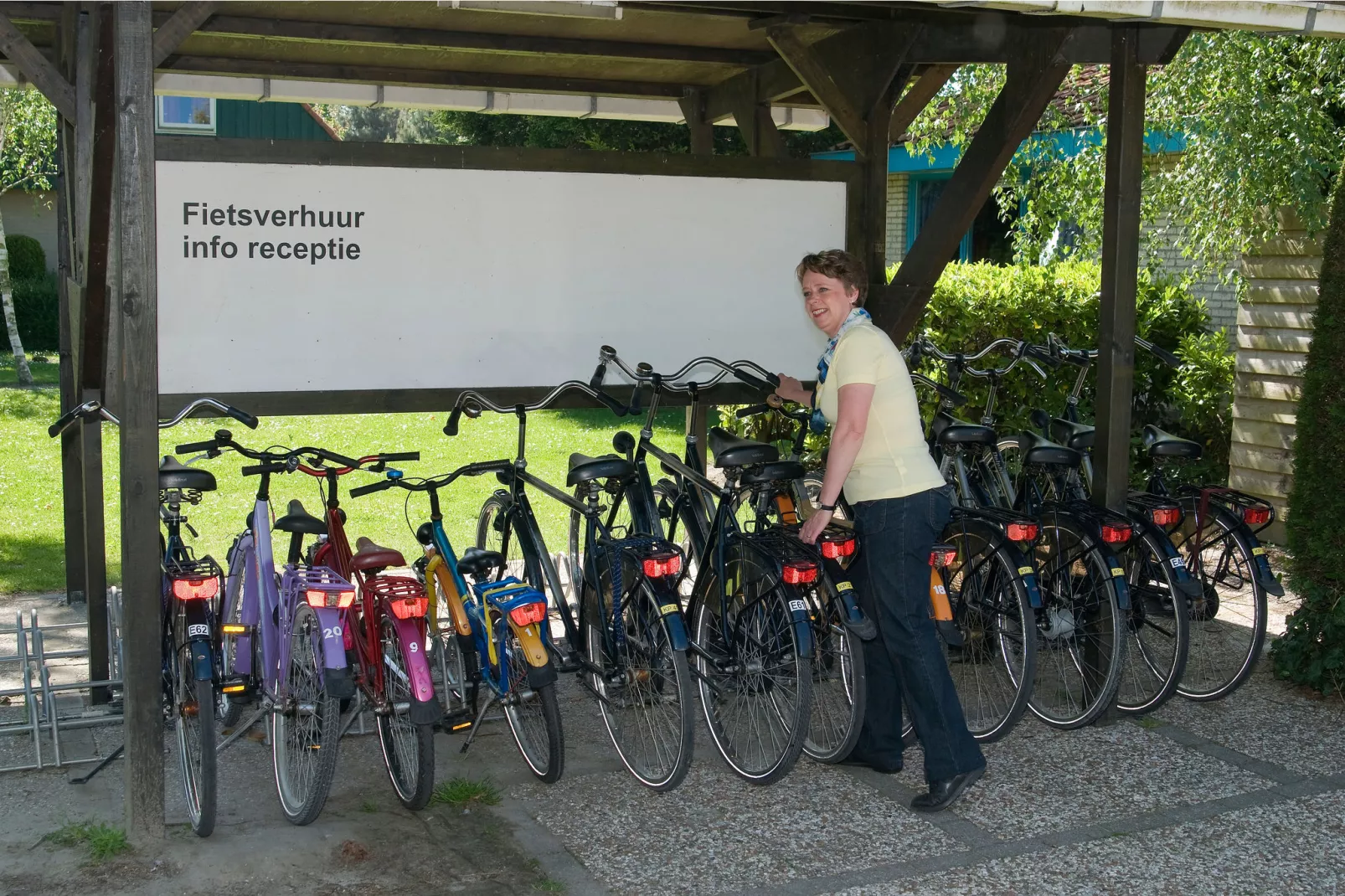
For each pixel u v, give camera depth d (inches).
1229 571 207.2
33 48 190.5
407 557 308.7
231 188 198.7
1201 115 307.9
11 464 416.8
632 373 207.3
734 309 229.6
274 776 173.3
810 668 161.2
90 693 201.3
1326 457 206.8
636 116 311.0
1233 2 154.3
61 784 169.3
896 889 140.3
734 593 175.2
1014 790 168.4
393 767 163.0
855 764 177.2
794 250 232.7
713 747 184.4
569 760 179.8
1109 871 145.1
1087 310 356.8
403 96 289.3
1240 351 317.7
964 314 355.3
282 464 168.2
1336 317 205.8
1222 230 311.3
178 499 176.6
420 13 225.8
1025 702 178.9
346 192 204.4
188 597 148.5
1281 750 183.0
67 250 242.1
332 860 146.5
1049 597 195.6
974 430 206.4
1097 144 343.3
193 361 199.2
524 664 163.5
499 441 477.1
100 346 196.2
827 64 245.3
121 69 139.9
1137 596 199.2
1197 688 204.8
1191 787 169.5
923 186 598.2
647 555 163.5
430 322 211.2
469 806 162.7
